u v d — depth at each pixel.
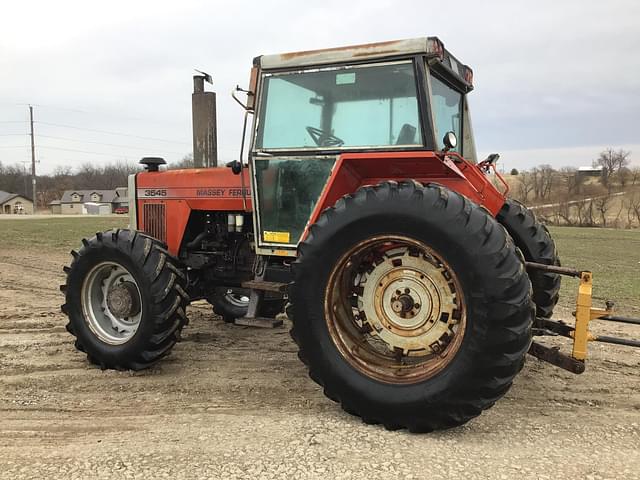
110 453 2.90
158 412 3.50
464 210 2.98
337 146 3.75
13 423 3.35
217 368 4.39
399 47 3.48
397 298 3.36
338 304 3.43
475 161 4.85
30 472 2.72
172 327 4.25
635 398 3.72
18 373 4.29
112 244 4.34
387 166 3.59
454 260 2.96
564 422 3.30
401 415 3.10
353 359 3.33
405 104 3.52
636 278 9.44
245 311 5.76
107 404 3.65
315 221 3.59
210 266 5.02
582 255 13.49
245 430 3.18
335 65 3.71
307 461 2.80
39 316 6.23
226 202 4.72
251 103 4.04
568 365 3.16
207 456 2.86
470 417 3.01
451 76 4.11
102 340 4.41
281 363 4.52
